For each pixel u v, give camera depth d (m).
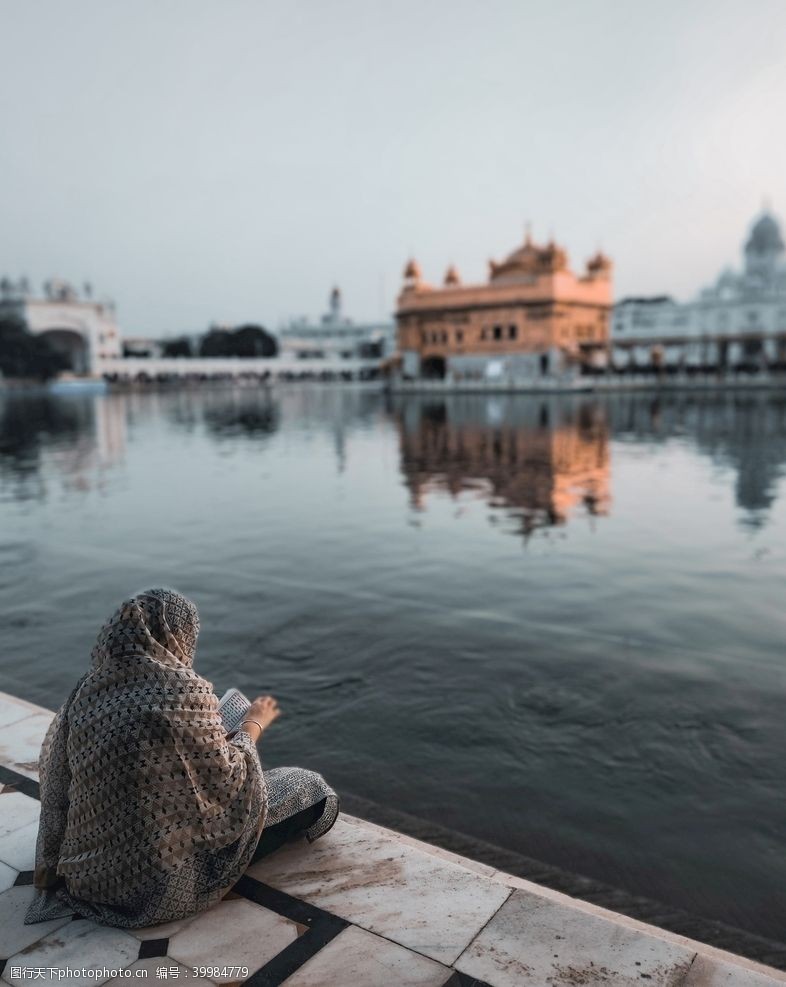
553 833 3.23
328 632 5.78
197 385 89.50
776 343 63.78
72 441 23.92
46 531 9.99
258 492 12.88
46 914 2.28
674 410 33.16
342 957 2.11
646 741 3.98
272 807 2.47
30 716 3.71
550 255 52.75
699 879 2.92
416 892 2.40
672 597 6.44
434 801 3.48
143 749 2.08
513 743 4.00
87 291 93.25
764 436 21.16
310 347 114.69
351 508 11.16
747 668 4.89
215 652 5.42
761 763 3.74
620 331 80.81
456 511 10.73
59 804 2.26
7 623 6.29
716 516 10.02
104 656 2.15
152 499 12.39
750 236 83.75
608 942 2.15
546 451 18.47
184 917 2.26
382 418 32.50
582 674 4.87
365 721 4.30
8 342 77.19
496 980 2.01
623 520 9.87
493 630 5.73
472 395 52.41
